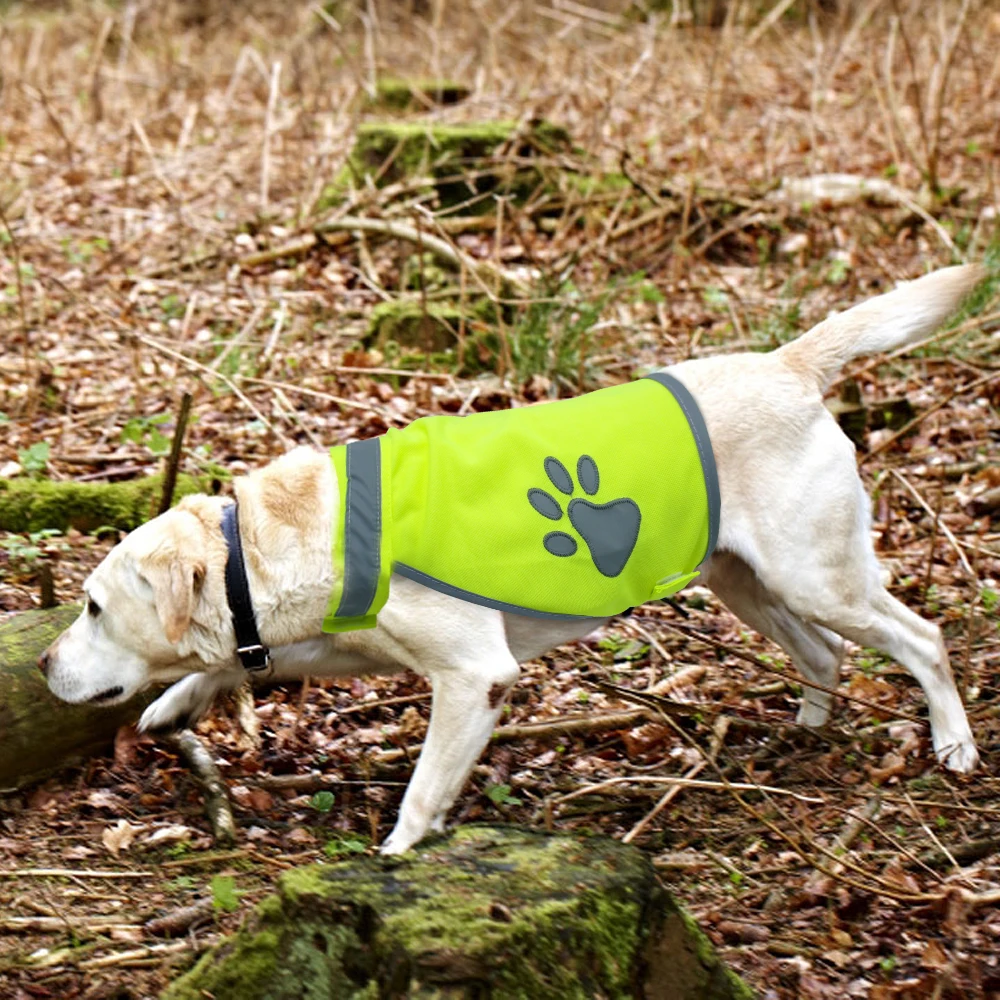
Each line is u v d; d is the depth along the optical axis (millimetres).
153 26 15273
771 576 4164
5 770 4062
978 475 6367
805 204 9500
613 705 4828
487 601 3799
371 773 4398
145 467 6242
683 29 14211
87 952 3400
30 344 7543
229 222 9492
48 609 4359
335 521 3773
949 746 4285
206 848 3961
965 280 4363
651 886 2982
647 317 8109
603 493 3916
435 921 2752
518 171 9617
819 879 3717
